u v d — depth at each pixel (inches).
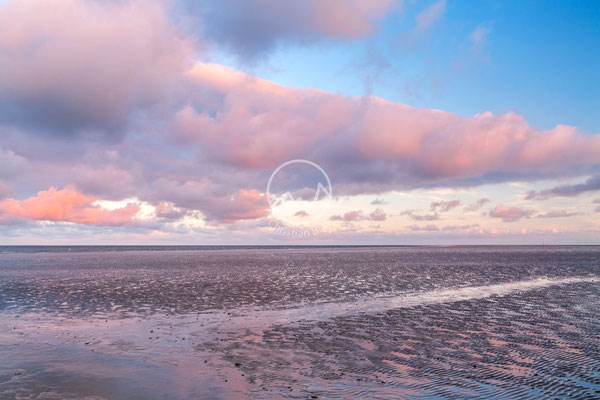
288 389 493.4
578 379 524.4
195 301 1190.3
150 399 461.4
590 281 1678.2
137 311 1039.0
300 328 839.1
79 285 1600.6
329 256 4379.9
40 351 668.7
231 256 4507.9
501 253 4798.2
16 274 2121.1
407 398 464.4
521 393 478.9
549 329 816.3
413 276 1920.5
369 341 729.0
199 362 607.8
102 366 586.9
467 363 594.9
